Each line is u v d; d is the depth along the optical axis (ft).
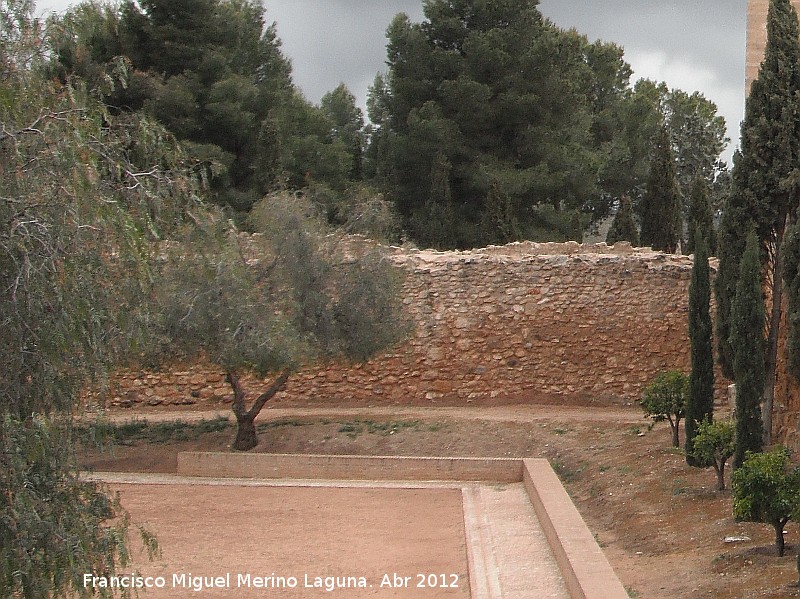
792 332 41.22
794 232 41.98
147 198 22.13
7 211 19.36
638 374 69.36
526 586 30.17
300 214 59.93
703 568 32.86
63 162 19.94
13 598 20.43
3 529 19.03
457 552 35.91
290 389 71.77
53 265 19.43
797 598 27.14
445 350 70.85
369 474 53.47
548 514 36.65
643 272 69.92
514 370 70.33
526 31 118.21
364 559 34.88
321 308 59.06
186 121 100.78
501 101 113.60
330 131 143.54
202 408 71.77
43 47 22.07
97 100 23.13
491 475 52.44
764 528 36.96
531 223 113.80
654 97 178.81
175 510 44.04
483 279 71.00
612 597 24.38
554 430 60.54
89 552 20.86
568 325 70.18
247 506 45.06
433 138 113.09
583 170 119.85
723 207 51.01
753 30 55.36
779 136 48.08
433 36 121.90
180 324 52.47
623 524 42.39
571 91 121.70
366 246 61.26
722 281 51.29
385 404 70.95
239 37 116.26
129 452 59.21
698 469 47.80
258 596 30.04
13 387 19.52
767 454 33.99
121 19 103.09
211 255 42.63
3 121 19.98
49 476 20.68
